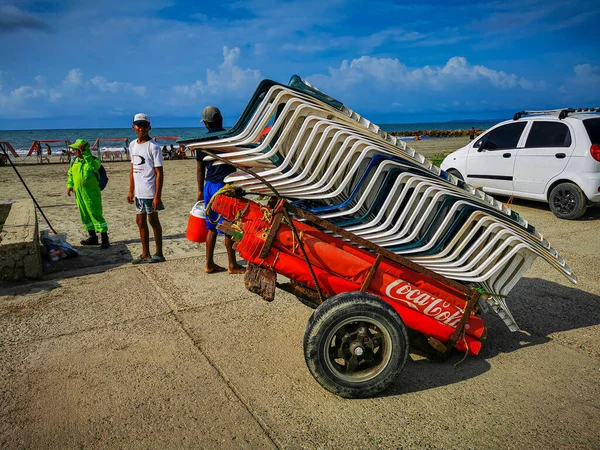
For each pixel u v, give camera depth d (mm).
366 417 2822
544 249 3449
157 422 2719
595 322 4293
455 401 3018
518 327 3955
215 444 2543
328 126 2951
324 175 3041
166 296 4707
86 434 2605
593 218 8633
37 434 2598
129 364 3371
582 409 2943
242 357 3510
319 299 3436
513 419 2828
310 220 3084
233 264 5414
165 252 6441
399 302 3285
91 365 3350
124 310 4344
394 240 3303
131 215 9352
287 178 3178
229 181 3318
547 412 2906
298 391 3080
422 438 2637
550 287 5199
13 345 3633
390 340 2932
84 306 4422
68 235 7547
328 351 2879
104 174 6664
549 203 8695
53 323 4039
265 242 3104
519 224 3322
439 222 3389
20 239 5051
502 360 3600
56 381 3135
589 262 6055
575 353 3711
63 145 54062
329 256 3137
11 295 4691
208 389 3070
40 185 14188
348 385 2934
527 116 9258
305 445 2555
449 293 3367
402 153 3100
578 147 8086
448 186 3211
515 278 3596
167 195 12039
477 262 3508
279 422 2750
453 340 3404
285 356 3541
